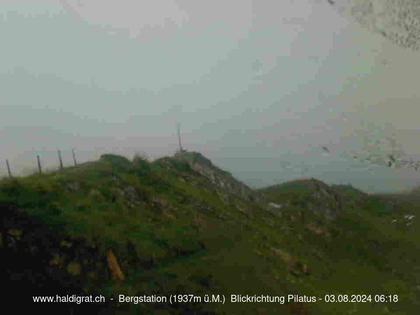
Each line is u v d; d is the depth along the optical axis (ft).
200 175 255.70
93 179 150.82
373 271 270.67
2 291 88.28
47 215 112.16
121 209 141.79
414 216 432.66
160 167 230.27
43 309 89.76
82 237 112.27
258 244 180.55
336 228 336.08
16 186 117.50
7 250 96.02
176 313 106.52
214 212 193.77
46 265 99.14
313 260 223.10
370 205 441.27
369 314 169.78
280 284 147.23
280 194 359.25
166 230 146.00
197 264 132.98
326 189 392.47
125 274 113.70
